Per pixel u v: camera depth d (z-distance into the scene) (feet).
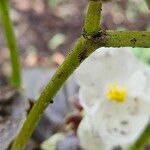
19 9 2.58
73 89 1.03
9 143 0.61
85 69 0.69
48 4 2.61
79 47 0.46
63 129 0.95
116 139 0.69
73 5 2.60
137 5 2.48
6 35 0.75
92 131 0.71
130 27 2.46
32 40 2.42
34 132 0.96
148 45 0.45
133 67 0.73
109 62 0.70
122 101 0.70
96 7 0.45
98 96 0.70
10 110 0.68
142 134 0.75
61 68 0.48
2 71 2.22
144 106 0.70
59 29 2.50
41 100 0.51
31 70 1.13
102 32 0.45
